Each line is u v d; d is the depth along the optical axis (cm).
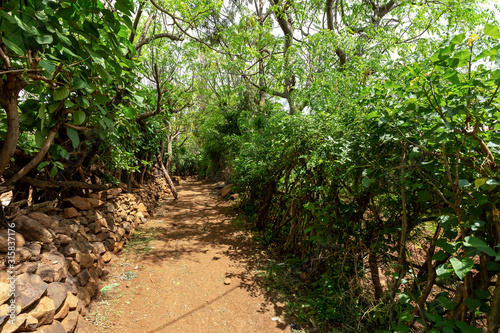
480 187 148
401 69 206
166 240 488
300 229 394
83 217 346
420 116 173
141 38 698
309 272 345
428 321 188
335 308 271
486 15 570
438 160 175
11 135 174
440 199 201
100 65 165
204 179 1670
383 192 245
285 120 335
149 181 913
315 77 414
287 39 732
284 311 283
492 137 145
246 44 816
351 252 281
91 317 252
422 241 251
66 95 163
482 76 138
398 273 200
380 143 221
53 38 157
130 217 519
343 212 294
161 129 690
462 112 134
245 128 706
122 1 149
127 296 297
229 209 760
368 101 213
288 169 404
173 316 271
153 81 751
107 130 267
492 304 144
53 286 206
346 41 511
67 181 311
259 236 514
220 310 283
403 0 633
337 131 279
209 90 1127
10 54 152
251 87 913
